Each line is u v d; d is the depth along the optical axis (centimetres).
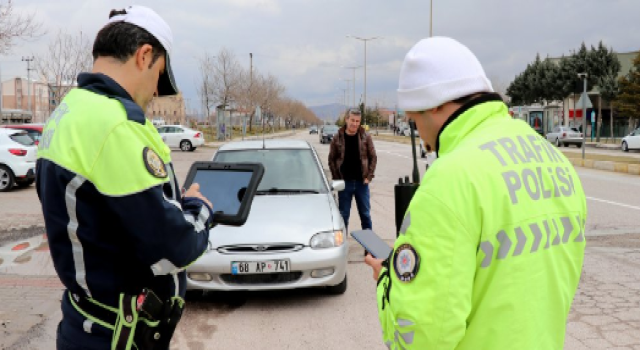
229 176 225
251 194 215
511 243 139
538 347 145
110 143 155
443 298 135
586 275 579
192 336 432
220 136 4356
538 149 156
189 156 2638
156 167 159
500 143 148
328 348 407
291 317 472
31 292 533
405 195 203
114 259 162
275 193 585
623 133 4712
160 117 7512
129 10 179
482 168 140
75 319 169
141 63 174
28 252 706
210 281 485
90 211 157
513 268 140
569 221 153
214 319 469
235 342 419
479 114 152
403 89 160
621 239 756
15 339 416
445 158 145
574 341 408
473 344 143
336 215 529
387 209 1043
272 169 611
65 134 158
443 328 135
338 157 694
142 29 174
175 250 161
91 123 157
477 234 138
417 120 165
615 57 4612
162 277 173
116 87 168
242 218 208
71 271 162
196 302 513
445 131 155
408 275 140
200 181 229
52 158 158
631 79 3925
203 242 174
